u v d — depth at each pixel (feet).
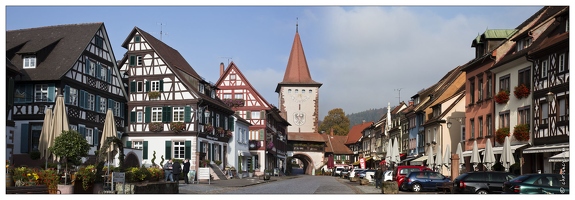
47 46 148.36
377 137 318.24
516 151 123.24
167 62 175.32
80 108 148.25
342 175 257.96
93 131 154.81
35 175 76.95
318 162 380.17
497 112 134.92
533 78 117.29
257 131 249.34
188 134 171.94
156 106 174.91
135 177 93.71
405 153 234.38
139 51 177.58
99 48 160.04
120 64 184.44
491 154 110.73
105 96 163.43
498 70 134.72
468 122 154.10
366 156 356.59
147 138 174.09
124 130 176.04
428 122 188.44
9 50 145.79
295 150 375.86
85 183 78.54
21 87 142.31
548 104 110.42
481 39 148.77
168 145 172.45
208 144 183.83
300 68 420.36
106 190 82.33
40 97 141.69
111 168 93.09
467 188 85.56
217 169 178.81
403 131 243.81
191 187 114.01
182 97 173.58
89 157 147.84
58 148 96.02
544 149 106.73
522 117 122.72
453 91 190.80
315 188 121.90
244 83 250.57
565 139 103.91
